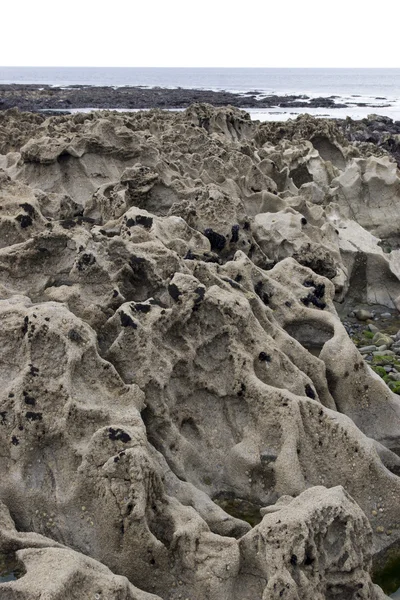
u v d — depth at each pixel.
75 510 6.07
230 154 18.88
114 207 13.24
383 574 7.02
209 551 5.81
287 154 21.86
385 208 19.47
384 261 15.28
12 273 8.86
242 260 10.51
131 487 5.84
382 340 13.24
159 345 7.71
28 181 15.76
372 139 39.38
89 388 6.82
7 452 6.28
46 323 6.73
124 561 5.82
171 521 6.04
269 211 16.59
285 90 142.50
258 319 9.26
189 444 7.55
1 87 116.31
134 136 16.55
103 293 8.52
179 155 18.80
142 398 7.07
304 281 11.49
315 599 5.50
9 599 4.78
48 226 9.95
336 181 20.14
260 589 5.73
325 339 10.27
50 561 5.12
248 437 7.73
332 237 15.48
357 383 9.32
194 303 7.96
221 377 8.04
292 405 7.64
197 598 5.70
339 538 5.82
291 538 5.54
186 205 13.24
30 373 6.53
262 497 7.50
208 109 28.70
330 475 7.60
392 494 7.57
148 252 8.95
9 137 21.59
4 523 5.77
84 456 6.12
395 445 9.16
